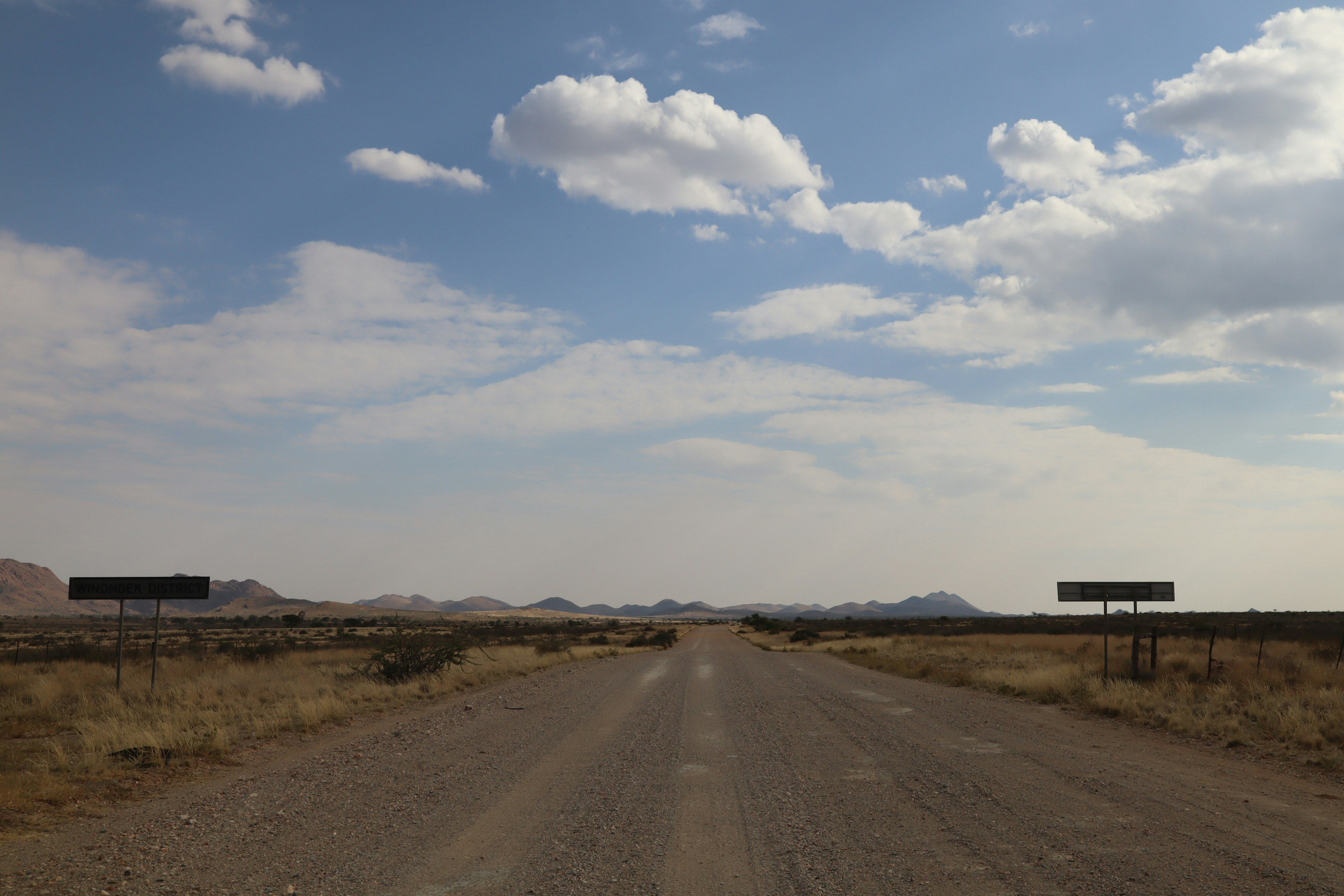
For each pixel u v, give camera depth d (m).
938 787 9.55
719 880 6.29
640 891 6.06
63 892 6.01
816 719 15.94
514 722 15.56
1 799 8.49
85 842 7.36
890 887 6.05
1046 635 62.56
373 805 8.80
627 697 20.31
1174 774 10.19
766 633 103.69
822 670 31.03
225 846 7.23
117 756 11.21
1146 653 27.42
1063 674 21.77
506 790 9.57
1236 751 11.84
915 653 40.09
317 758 11.73
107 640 61.03
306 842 7.37
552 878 6.35
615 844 7.32
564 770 10.80
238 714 16.30
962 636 66.94
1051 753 11.83
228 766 11.23
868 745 12.73
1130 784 9.60
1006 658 33.28
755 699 19.75
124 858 6.86
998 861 6.64
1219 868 6.39
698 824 8.02
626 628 147.62
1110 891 5.88
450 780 10.12
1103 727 14.68
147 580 21.88
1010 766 10.82
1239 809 8.33
